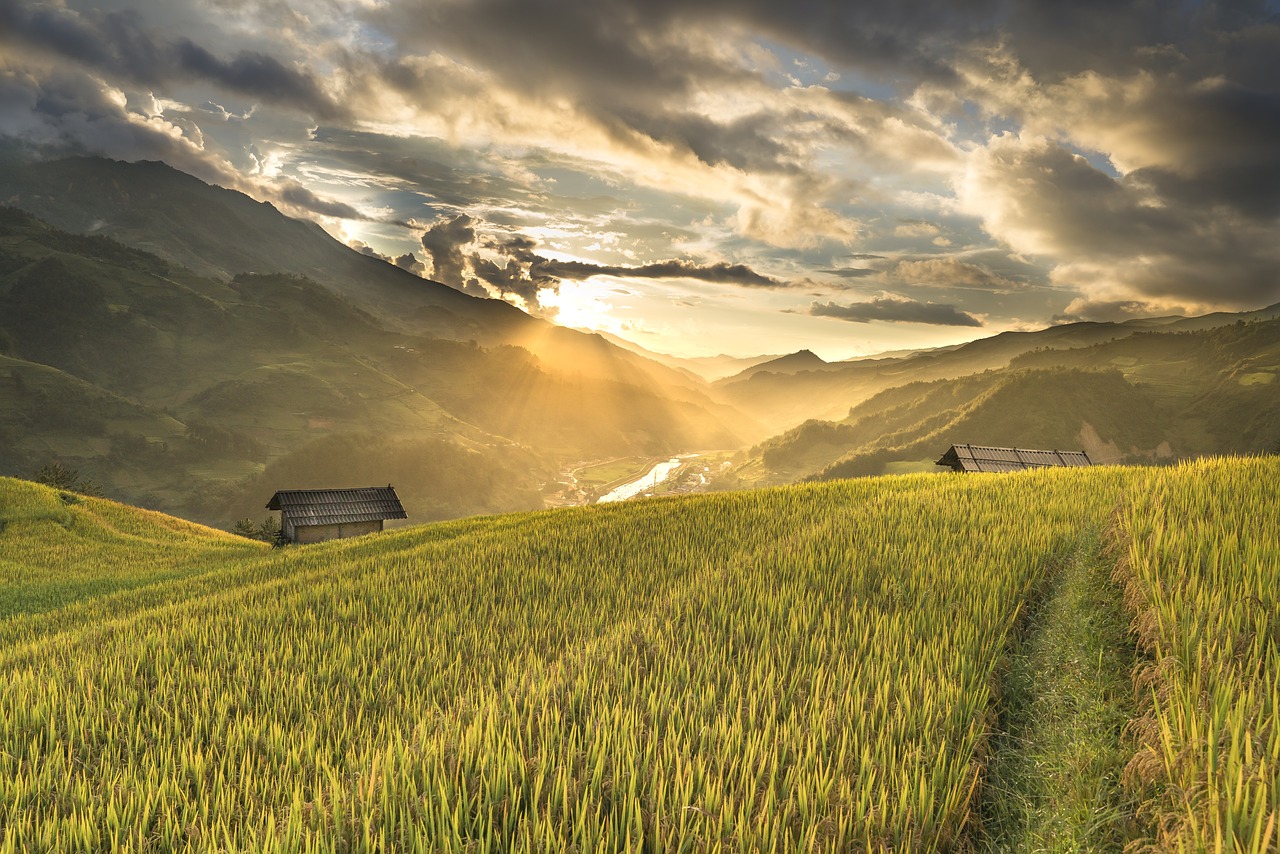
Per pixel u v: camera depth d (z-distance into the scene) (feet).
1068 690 23.21
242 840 20.77
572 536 72.79
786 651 31.09
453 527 116.88
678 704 25.77
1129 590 26.37
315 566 91.71
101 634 55.06
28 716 34.19
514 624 43.60
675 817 19.11
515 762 22.57
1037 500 56.49
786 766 21.57
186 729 31.68
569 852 18.13
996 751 21.88
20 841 22.53
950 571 38.40
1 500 163.73
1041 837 16.84
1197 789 14.24
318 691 35.04
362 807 20.58
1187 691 18.10
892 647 29.60
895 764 20.27
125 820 23.34
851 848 17.48
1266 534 27.81
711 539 63.31
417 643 40.81
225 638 47.06
